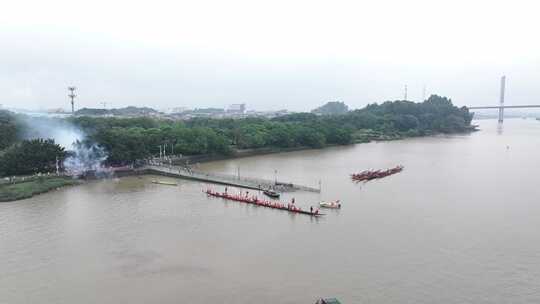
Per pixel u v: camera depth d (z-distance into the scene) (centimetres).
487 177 16175
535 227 9788
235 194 13025
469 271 7400
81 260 7838
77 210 11094
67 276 7181
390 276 7175
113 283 6925
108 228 9625
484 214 10869
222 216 10656
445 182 15200
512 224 10019
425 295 6544
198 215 10719
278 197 12644
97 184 14488
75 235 9150
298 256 8019
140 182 14938
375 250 8325
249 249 8381
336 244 8656
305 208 11425
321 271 7362
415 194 13212
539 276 7225
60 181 13988
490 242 8794
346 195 13075
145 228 9650
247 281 6988
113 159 16225
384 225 9931
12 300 6378
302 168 18400
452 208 11469
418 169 18150
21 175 14338
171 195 12912
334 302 5900
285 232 9412
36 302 6331
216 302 6312
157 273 7294
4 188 12512
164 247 8488
